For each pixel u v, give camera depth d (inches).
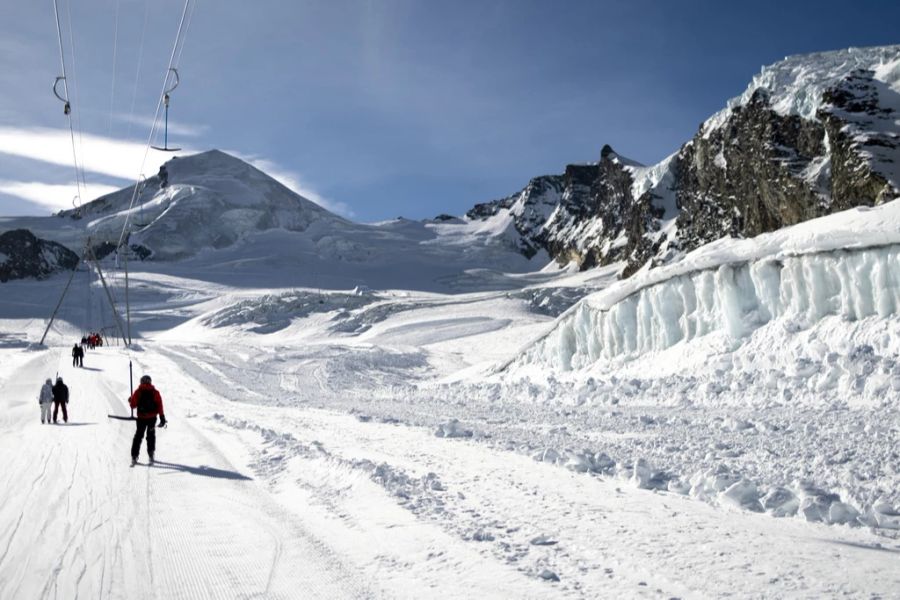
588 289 4276.6
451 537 262.8
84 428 663.8
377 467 386.9
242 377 1525.6
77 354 1676.9
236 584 225.6
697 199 4566.9
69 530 297.9
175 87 749.9
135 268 7519.7
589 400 808.9
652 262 4886.8
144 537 283.0
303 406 872.9
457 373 1563.7
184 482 394.0
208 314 4074.8
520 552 240.8
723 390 705.6
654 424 565.9
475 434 530.6
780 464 364.2
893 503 275.0
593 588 202.7
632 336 1058.7
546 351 1246.9
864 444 398.9
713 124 4468.5
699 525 260.8
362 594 212.7
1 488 392.8
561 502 307.7
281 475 408.2
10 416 804.0
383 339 3132.4
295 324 3799.2
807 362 682.2
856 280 739.4
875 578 194.4
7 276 6505.9
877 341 684.1
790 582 194.2
